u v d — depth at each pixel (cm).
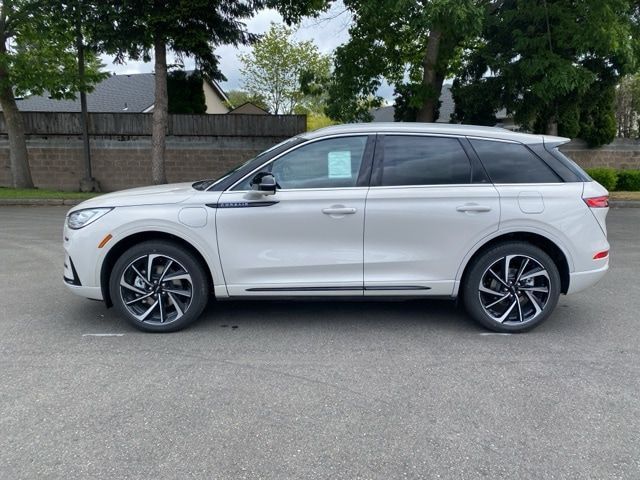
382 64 1438
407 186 429
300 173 434
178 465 259
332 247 429
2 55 1414
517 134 448
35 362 380
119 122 1725
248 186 432
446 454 269
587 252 436
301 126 1762
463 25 942
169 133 1738
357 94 1459
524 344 420
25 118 1697
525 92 1286
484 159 438
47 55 1528
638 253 783
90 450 271
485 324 444
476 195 427
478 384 348
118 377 355
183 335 437
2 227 995
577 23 1116
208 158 1761
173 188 466
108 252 428
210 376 359
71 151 1728
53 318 477
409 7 984
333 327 459
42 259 719
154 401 323
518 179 436
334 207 422
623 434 288
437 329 455
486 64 1283
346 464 260
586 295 562
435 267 434
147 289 436
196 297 437
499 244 436
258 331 448
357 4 1284
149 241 432
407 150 437
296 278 432
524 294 443
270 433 288
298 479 249
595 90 1325
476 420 302
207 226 422
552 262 436
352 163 434
